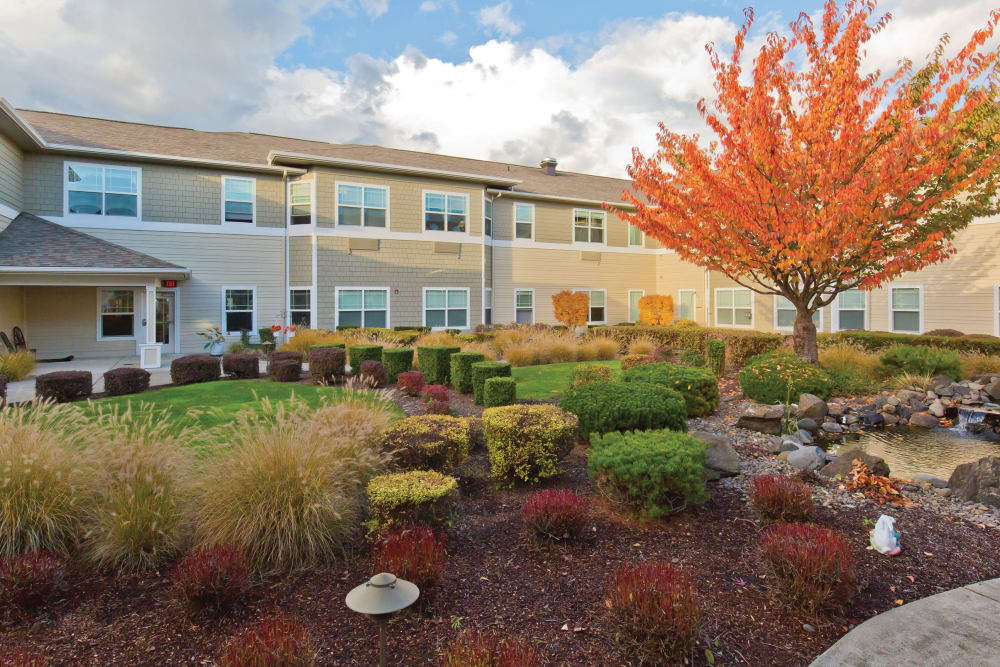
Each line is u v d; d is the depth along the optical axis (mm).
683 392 7656
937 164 7516
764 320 19297
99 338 15312
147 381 9430
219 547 3053
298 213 16969
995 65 7594
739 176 9062
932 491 4820
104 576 3188
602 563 3252
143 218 15242
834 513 4039
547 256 22062
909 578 3100
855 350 11797
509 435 4484
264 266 16734
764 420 7102
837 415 8109
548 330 17094
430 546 2930
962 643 2455
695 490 3865
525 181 22609
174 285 15625
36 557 2967
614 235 23656
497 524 3857
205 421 6641
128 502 3283
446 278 18844
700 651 2432
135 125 17453
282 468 3395
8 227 13086
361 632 2611
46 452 3629
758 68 8359
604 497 4219
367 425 4422
